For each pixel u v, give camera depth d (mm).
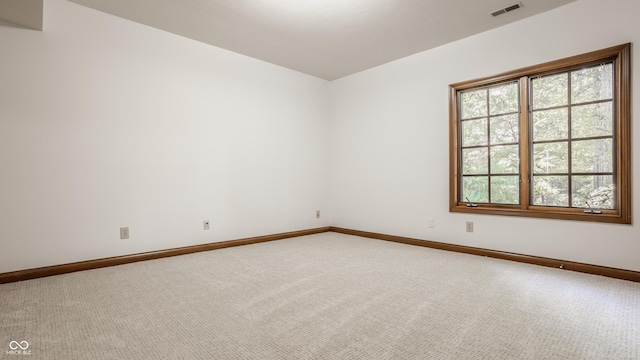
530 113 3082
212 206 3688
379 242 4105
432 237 3766
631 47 2490
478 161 3457
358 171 4609
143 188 3178
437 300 2109
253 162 4078
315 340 1574
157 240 3271
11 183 2512
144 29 3184
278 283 2457
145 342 1551
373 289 2322
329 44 3652
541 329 1695
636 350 1482
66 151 2752
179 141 3424
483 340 1578
